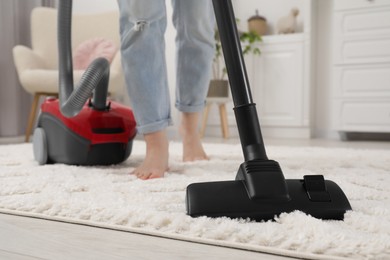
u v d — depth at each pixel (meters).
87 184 0.92
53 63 3.24
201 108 1.35
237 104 0.65
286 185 0.61
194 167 1.18
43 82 2.73
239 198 0.60
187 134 1.38
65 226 0.62
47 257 0.48
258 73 3.52
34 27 3.25
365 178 0.98
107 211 0.64
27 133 2.83
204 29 1.23
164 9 1.05
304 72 3.38
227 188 0.62
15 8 3.36
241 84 0.64
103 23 3.29
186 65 1.28
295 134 3.46
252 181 0.60
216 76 3.64
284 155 1.58
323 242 0.48
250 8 3.82
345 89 3.12
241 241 0.52
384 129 3.03
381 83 3.01
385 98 3.01
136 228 0.58
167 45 3.47
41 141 1.33
